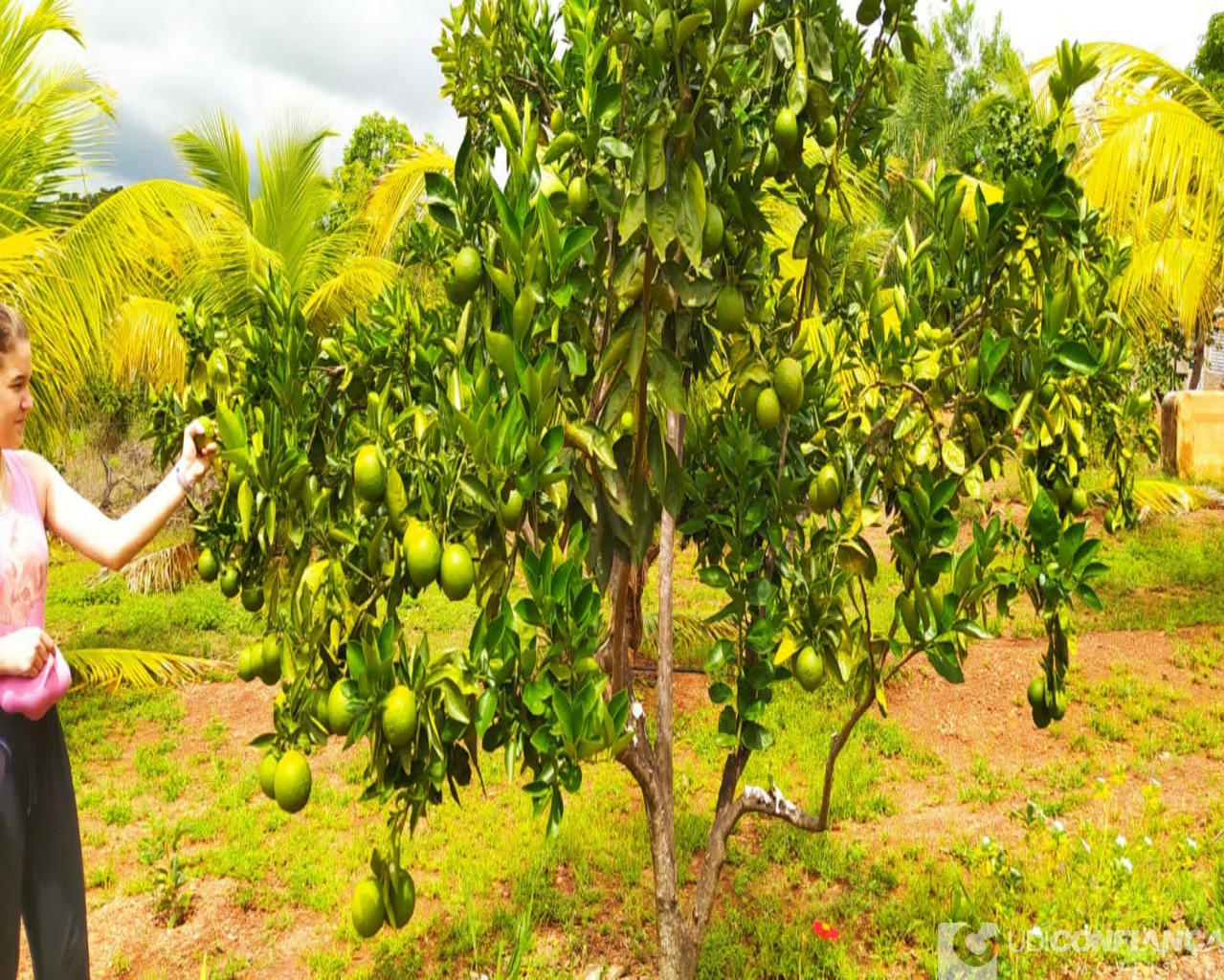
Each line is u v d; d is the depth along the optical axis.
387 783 1.79
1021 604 8.61
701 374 2.50
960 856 4.79
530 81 2.60
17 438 2.27
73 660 8.02
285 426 2.43
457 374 1.89
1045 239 2.31
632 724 2.67
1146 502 11.01
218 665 8.64
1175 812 5.15
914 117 16.11
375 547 1.93
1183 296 8.60
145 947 4.29
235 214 10.05
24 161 8.05
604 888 4.59
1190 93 8.51
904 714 6.71
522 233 1.79
